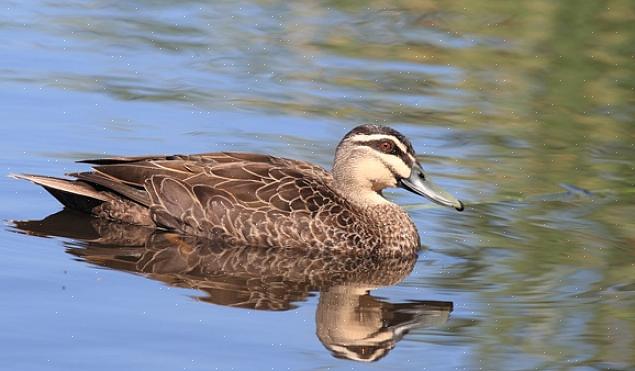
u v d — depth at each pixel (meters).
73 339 12.20
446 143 19.09
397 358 12.09
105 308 13.01
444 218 16.61
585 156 18.83
